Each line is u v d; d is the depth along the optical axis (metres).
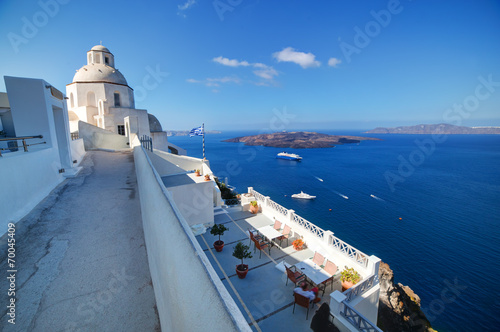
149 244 4.16
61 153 9.45
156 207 3.46
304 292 8.07
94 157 14.26
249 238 13.73
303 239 12.84
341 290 9.30
